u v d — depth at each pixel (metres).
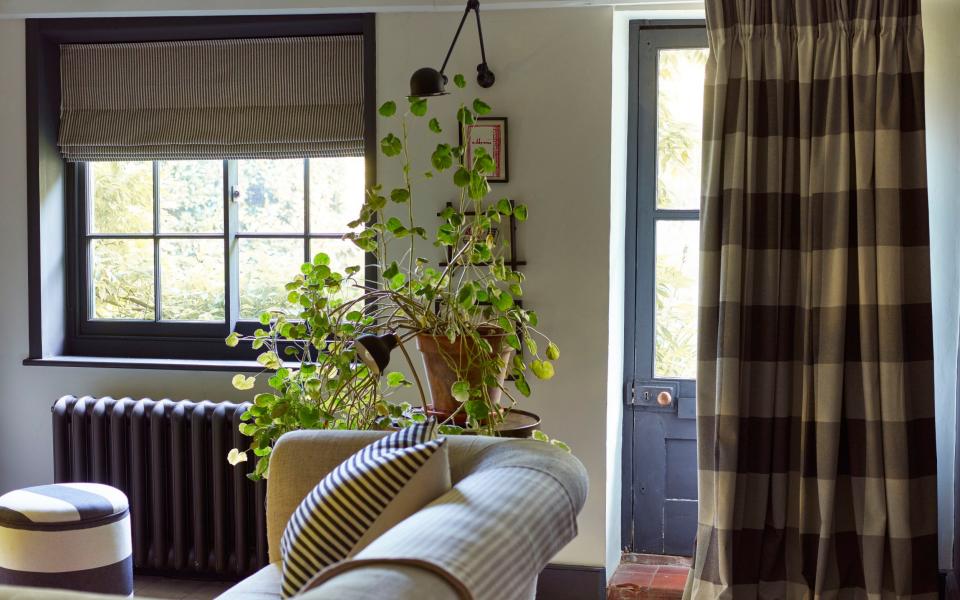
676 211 3.74
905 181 3.07
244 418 2.92
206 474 3.52
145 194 3.89
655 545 3.85
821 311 3.08
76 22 3.70
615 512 3.67
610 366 3.46
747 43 3.10
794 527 3.17
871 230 3.03
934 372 3.27
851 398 3.11
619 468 3.77
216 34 3.70
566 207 3.43
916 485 3.08
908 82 3.05
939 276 3.35
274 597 2.18
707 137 3.17
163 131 3.77
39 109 3.75
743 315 3.13
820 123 3.08
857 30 3.05
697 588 3.19
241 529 3.47
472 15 3.46
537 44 3.42
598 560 3.44
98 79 3.82
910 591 3.04
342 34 3.66
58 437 3.62
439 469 1.93
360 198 3.74
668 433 3.81
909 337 3.08
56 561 2.86
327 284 2.90
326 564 1.93
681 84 3.71
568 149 3.42
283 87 3.70
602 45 3.39
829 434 3.04
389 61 3.52
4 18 3.74
